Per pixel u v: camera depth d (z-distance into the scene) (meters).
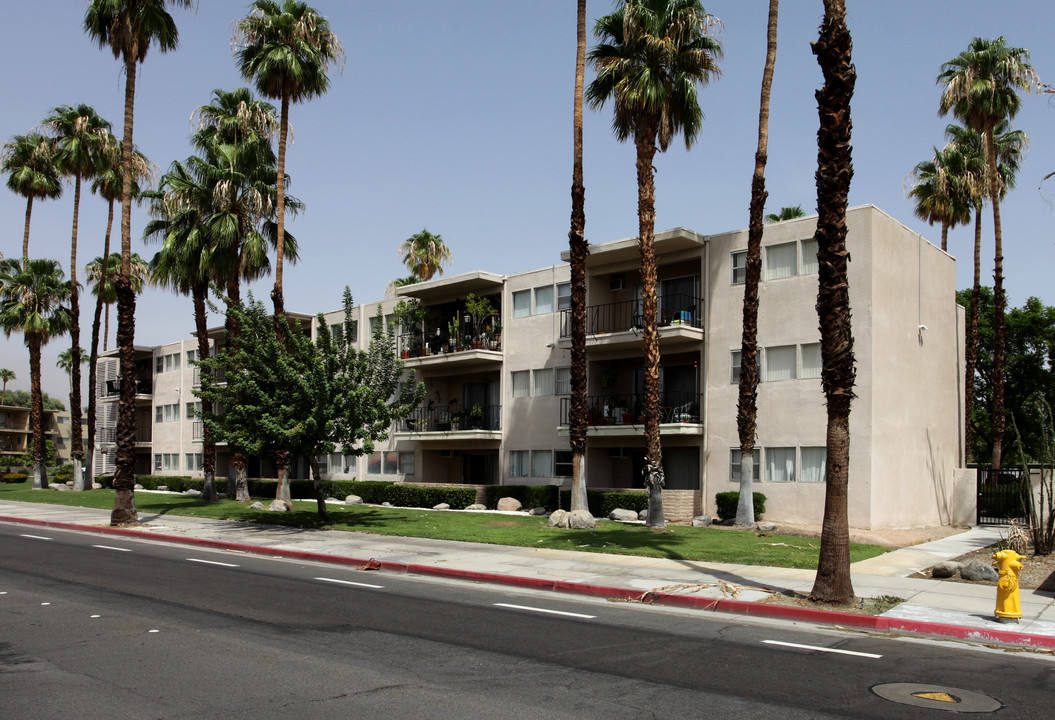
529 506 29.31
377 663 7.99
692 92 22.52
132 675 7.46
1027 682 7.73
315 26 28.75
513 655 8.45
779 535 20.41
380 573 15.38
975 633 9.93
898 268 24.56
